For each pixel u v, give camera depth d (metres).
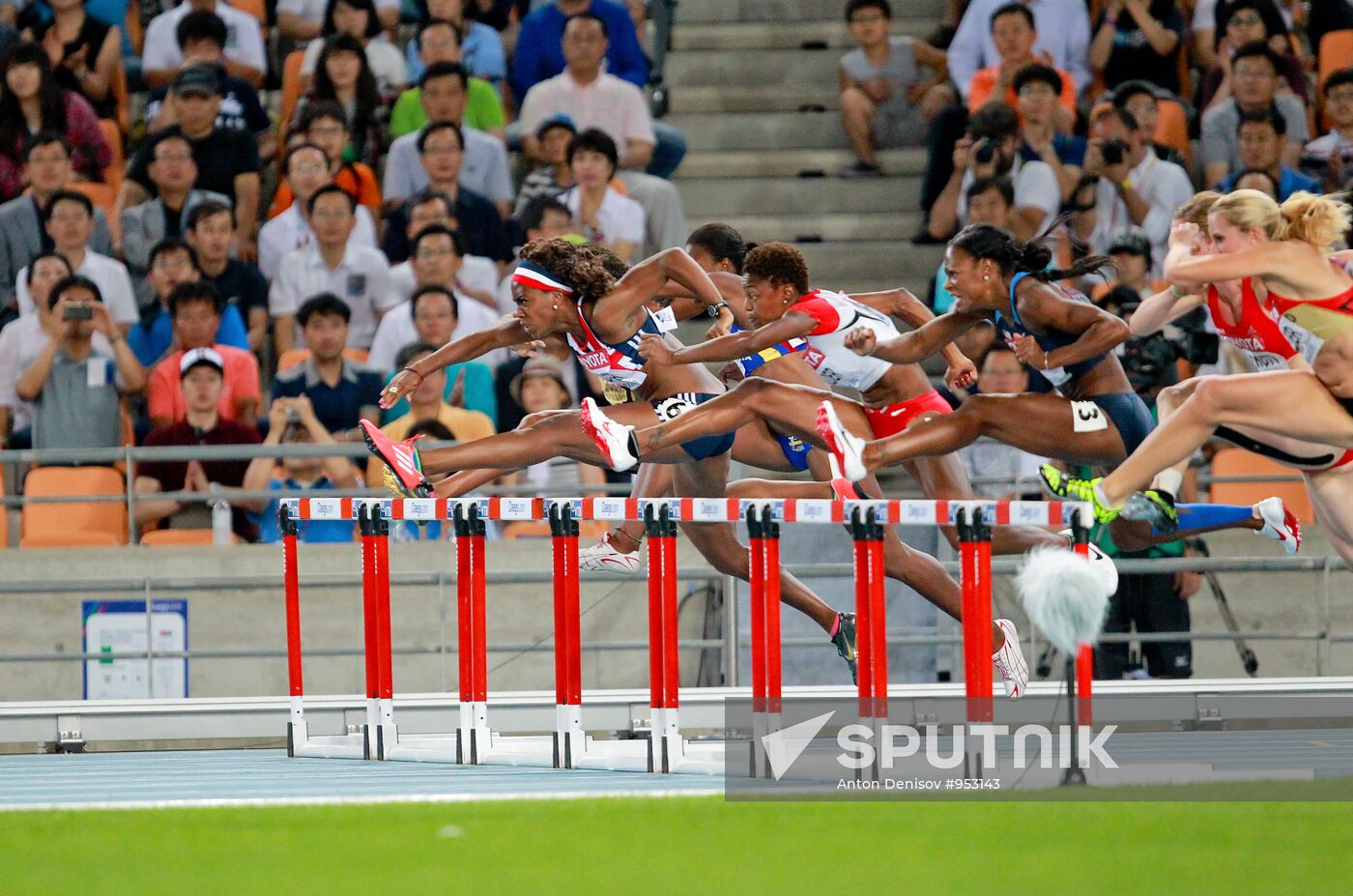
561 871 13.33
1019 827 15.47
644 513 20.67
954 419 20.59
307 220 38.81
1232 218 20.33
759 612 20.00
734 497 24.69
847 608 33.28
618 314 22.11
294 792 19.94
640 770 21.52
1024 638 33.34
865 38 42.94
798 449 24.27
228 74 41.88
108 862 14.05
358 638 33.16
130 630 32.28
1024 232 38.56
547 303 22.27
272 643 33.09
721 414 21.66
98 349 36.31
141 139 42.62
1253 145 39.34
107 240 39.41
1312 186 39.66
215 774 22.70
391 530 35.44
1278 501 21.83
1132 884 12.46
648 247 40.28
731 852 14.19
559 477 35.84
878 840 14.78
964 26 42.28
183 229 39.50
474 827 15.71
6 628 32.59
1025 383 33.69
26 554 32.47
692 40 46.06
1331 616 34.12
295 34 44.19
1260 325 21.19
